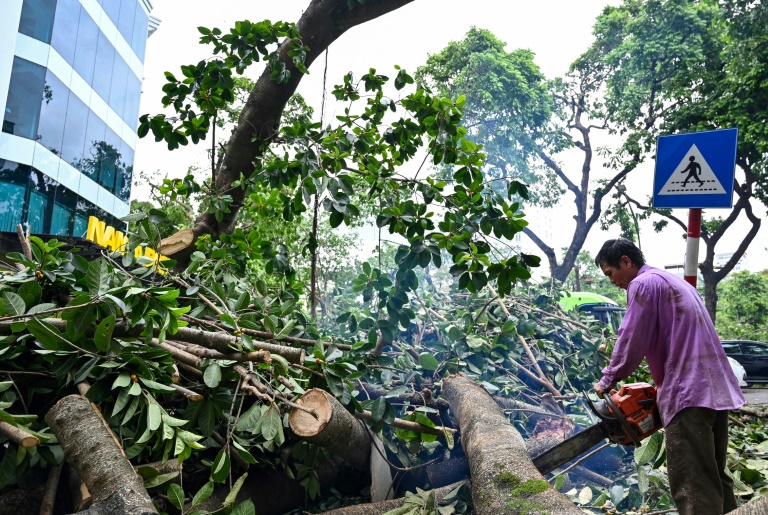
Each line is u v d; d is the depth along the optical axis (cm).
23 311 260
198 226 560
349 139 476
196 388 305
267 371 322
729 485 284
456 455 383
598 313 1171
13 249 795
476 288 393
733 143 436
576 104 2386
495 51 2181
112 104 2688
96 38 2472
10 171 1973
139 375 263
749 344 1295
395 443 379
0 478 241
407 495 323
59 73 2172
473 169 439
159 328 285
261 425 281
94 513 202
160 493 274
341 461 388
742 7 1673
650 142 2027
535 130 2245
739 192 1962
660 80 2078
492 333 513
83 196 2434
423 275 704
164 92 498
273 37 498
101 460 219
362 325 409
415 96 467
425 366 404
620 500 332
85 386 262
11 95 1972
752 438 440
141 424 256
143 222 382
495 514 238
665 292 281
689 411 268
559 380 504
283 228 730
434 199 438
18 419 217
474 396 364
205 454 326
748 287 3052
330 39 524
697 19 1970
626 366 284
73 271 315
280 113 546
